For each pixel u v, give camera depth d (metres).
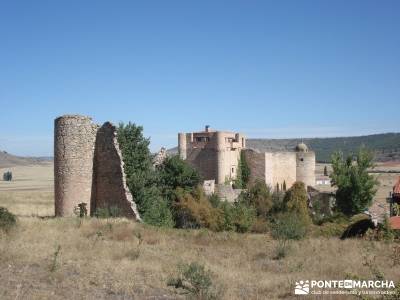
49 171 187.38
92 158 36.00
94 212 35.78
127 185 36.62
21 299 12.95
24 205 51.78
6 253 18.72
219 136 68.12
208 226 39.97
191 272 15.73
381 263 19.77
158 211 37.38
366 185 50.91
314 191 62.28
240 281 16.97
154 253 21.84
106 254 20.70
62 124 35.31
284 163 76.31
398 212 14.95
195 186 43.75
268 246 25.59
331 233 35.88
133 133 38.88
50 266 17.23
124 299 14.07
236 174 71.69
